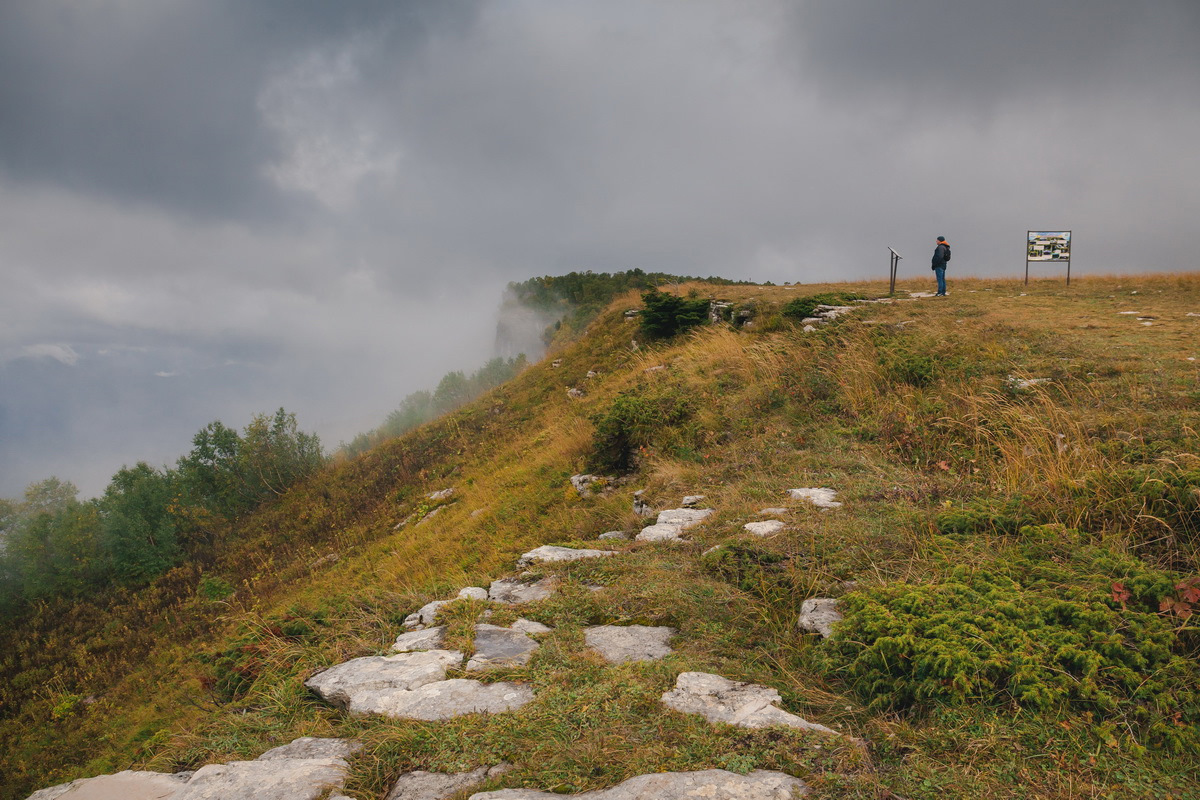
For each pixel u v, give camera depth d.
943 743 2.77
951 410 8.19
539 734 3.03
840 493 6.42
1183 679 2.96
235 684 4.51
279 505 26.56
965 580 4.08
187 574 22.64
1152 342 9.65
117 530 23.16
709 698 3.25
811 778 2.52
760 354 12.75
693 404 11.56
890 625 3.48
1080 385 8.05
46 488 26.80
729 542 5.35
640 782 2.53
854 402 9.38
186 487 27.09
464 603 4.95
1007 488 5.98
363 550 17.88
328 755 3.09
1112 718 2.84
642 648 4.09
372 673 3.91
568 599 4.89
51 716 15.69
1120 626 3.33
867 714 3.15
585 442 14.09
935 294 17.88
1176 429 6.18
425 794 2.70
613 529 8.84
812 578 4.63
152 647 17.97
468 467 20.39
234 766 2.99
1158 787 2.45
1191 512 4.46
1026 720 2.86
